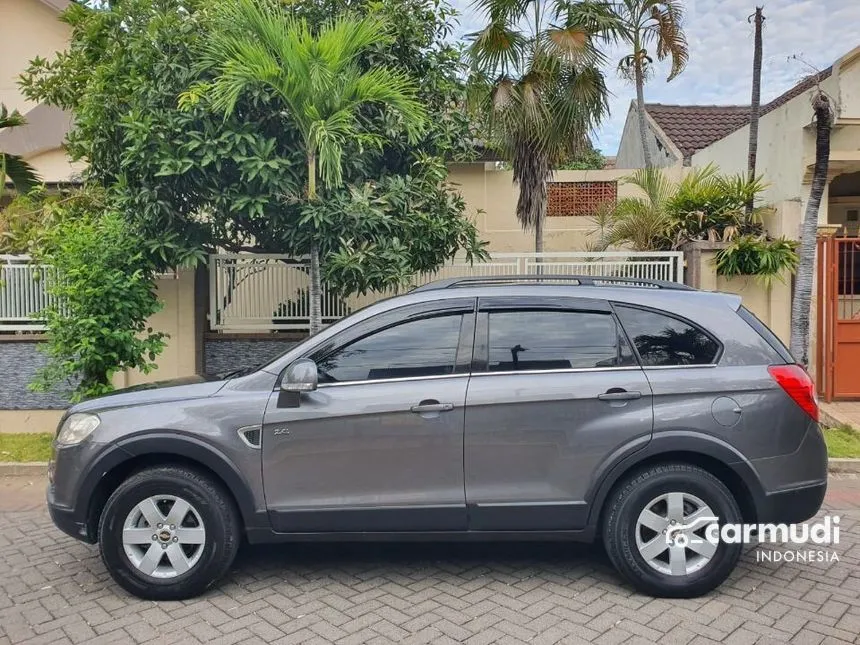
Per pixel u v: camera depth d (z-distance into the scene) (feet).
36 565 15.49
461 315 13.79
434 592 13.79
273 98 22.03
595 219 40.32
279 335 28.94
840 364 29.12
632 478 13.28
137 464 13.91
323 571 14.89
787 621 12.42
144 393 14.03
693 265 29.78
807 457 13.30
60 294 22.98
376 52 24.68
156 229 24.08
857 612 12.78
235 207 21.90
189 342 28.78
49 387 23.34
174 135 22.16
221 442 13.15
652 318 13.74
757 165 36.68
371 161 25.54
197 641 11.89
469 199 42.93
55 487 13.74
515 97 28.86
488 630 12.16
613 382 13.19
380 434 13.10
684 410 13.05
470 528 13.30
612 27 29.91
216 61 21.47
